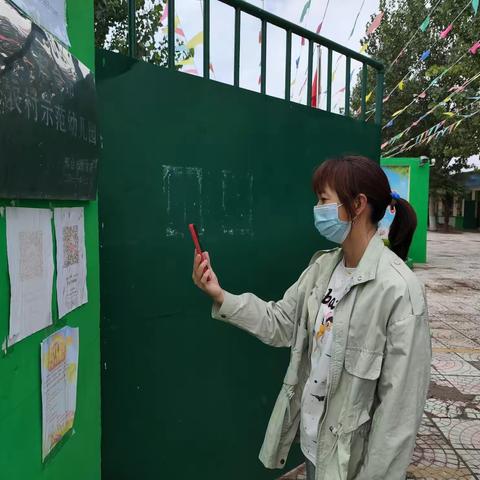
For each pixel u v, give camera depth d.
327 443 1.40
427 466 2.80
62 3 1.19
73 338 1.28
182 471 2.07
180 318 2.00
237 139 2.18
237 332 2.26
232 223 2.19
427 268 11.65
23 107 0.91
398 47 13.60
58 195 1.10
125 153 1.74
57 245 1.15
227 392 2.24
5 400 0.91
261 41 2.25
